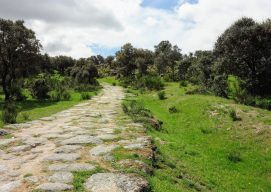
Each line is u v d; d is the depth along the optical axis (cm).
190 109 2611
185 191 943
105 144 1263
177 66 6588
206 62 4759
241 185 1251
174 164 1217
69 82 5691
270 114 2194
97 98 3859
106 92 4994
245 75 3684
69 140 1339
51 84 4944
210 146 1755
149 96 4059
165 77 6212
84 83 5903
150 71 7681
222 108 2405
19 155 1151
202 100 2761
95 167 983
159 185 912
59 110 2617
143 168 996
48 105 3100
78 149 1201
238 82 3788
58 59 10325
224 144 1764
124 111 2334
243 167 1472
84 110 2562
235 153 1588
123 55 9406
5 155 1153
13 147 1258
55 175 919
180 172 1148
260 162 1518
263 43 3500
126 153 1124
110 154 1116
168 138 1692
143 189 846
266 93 3503
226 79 3594
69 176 907
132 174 923
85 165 1005
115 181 870
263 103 2639
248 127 1959
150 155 1134
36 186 841
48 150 1210
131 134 1465
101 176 906
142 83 5516
